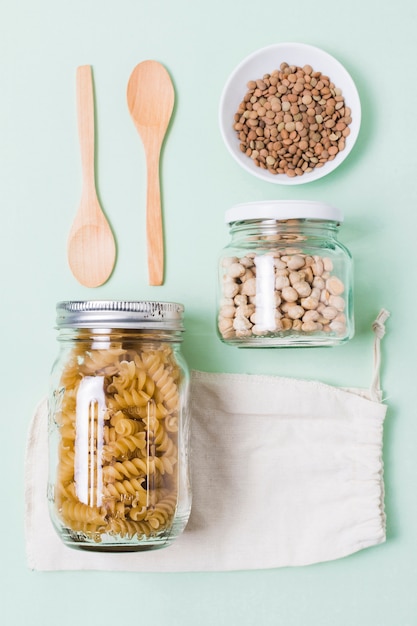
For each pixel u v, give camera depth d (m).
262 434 1.05
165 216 1.08
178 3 1.09
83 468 0.91
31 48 1.09
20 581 1.06
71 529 0.92
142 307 0.91
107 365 0.91
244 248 0.96
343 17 1.09
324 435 1.05
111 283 1.08
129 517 0.90
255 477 1.05
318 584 1.06
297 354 1.07
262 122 1.05
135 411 0.91
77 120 1.08
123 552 0.92
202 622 1.06
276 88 1.05
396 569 1.06
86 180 1.08
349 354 1.07
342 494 1.04
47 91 1.09
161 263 1.07
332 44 1.09
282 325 0.93
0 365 1.08
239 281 0.96
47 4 1.09
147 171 1.07
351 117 1.05
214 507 1.05
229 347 1.07
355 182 1.08
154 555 1.05
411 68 1.09
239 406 1.05
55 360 1.00
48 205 1.09
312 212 0.93
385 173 1.08
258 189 1.08
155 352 0.93
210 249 1.08
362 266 1.08
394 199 1.08
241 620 1.06
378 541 1.03
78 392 0.92
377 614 1.06
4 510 1.07
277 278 0.93
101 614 1.06
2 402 1.07
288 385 1.05
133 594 1.06
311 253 0.95
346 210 1.08
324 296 0.94
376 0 1.09
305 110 1.05
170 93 1.08
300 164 1.04
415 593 1.05
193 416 1.05
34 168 1.09
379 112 1.09
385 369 1.07
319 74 1.05
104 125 1.09
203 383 1.05
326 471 1.05
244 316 0.94
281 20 1.09
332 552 1.04
